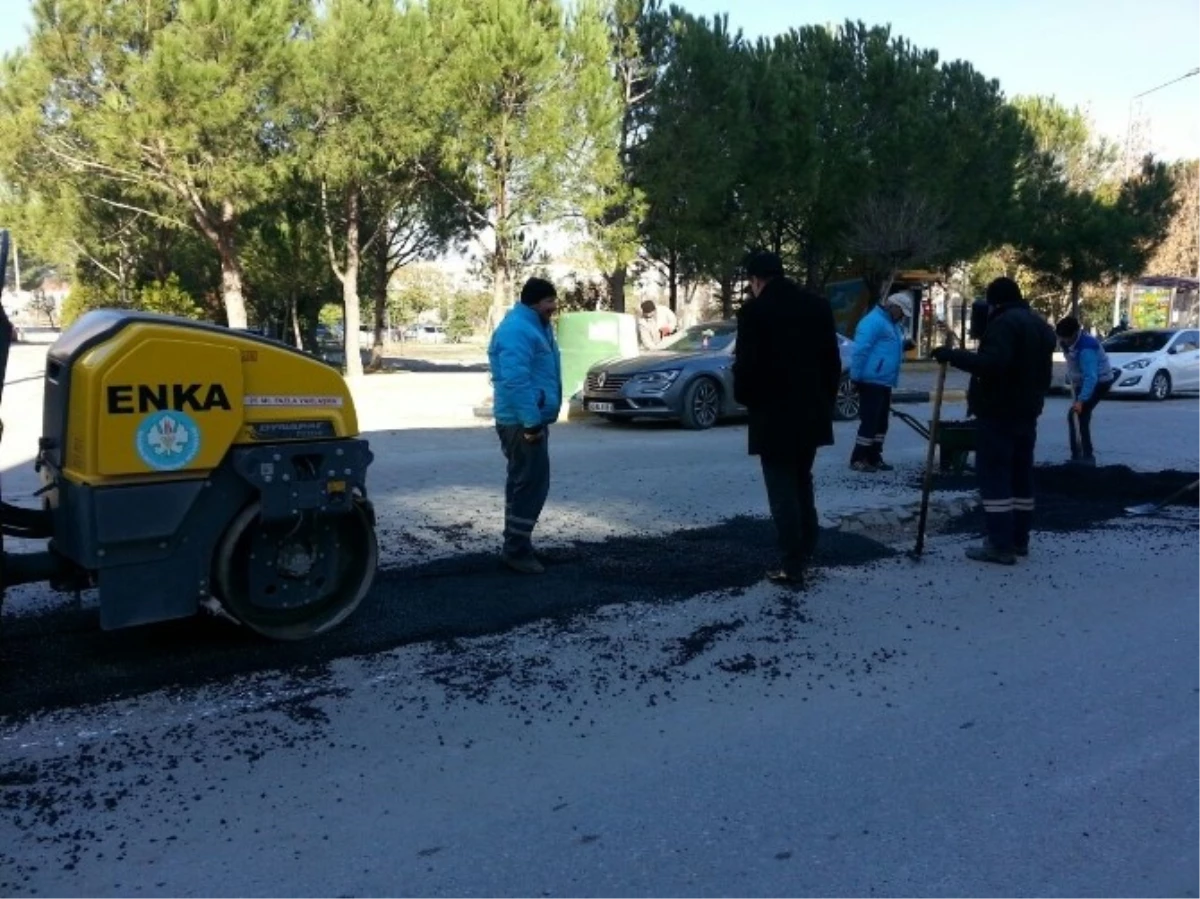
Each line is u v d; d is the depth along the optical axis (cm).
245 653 486
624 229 2170
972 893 304
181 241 2930
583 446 1204
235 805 351
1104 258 3212
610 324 1581
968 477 1001
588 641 517
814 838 335
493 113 2033
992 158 2830
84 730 405
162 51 1703
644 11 2303
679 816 348
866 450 1039
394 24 1992
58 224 2620
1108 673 483
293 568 490
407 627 526
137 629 516
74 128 1881
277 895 300
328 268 2794
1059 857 324
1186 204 4516
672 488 927
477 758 389
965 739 411
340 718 422
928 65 2759
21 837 328
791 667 487
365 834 334
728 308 2716
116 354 422
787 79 2467
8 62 1869
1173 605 590
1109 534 770
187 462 441
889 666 490
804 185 2450
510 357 598
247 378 455
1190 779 378
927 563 677
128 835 330
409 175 2358
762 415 595
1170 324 4244
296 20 1989
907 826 343
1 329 439
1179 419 1627
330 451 477
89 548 424
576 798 360
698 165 2203
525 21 1988
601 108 2027
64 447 443
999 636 534
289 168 1983
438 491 904
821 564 668
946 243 2641
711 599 589
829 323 598
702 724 423
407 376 2612
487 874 312
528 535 631
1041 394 670
